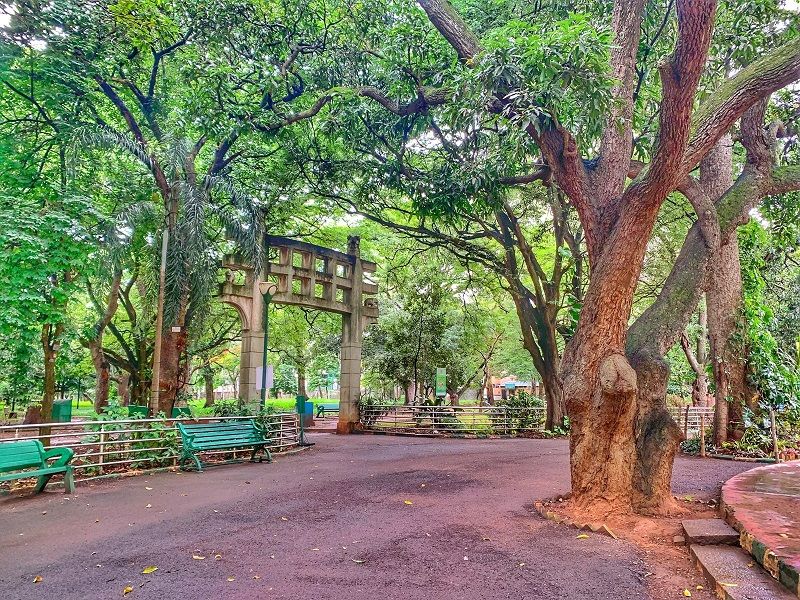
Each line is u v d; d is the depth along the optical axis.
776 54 6.54
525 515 6.37
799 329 16.27
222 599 3.90
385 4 12.52
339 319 26.11
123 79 12.91
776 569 4.13
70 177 11.32
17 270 8.85
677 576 4.48
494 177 11.30
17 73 11.11
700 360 20.45
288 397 52.16
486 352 27.97
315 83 13.46
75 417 17.00
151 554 4.88
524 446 13.84
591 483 6.28
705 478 8.78
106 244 11.24
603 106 6.61
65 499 7.08
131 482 8.34
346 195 17.08
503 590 4.15
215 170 14.19
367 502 7.04
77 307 18.09
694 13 5.20
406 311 20.23
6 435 13.48
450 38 8.20
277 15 12.62
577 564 4.73
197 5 11.77
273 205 15.86
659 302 7.27
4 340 10.25
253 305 14.46
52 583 4.18
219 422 11.29
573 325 15.23
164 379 12.38
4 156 10.80
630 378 6.16
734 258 12.02
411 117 12.66
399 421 17.83
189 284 12.66
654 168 6.05
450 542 5.32
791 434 11.58
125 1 10.26
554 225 17.80
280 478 8.80
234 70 11.33
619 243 6.40
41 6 10.44
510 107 6.80
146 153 12.48
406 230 17.77
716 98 6.65
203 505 6.82
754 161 9.36
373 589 4.14
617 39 7.51
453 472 9.41
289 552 4.98
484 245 20.11
